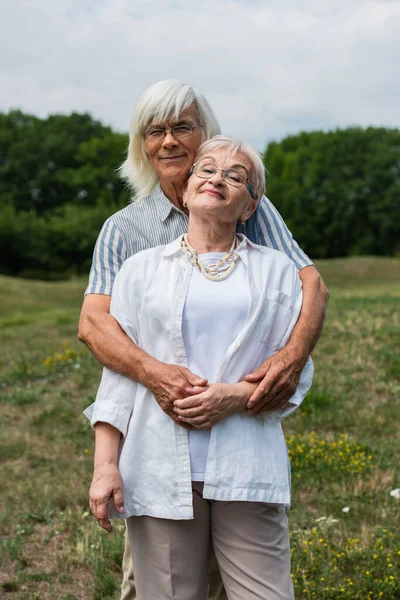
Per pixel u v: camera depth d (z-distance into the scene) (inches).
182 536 91.5
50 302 1001.5
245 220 102.4
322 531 169.2
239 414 91.9
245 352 92.1
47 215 2613.2
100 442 94.3
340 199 2546.8
